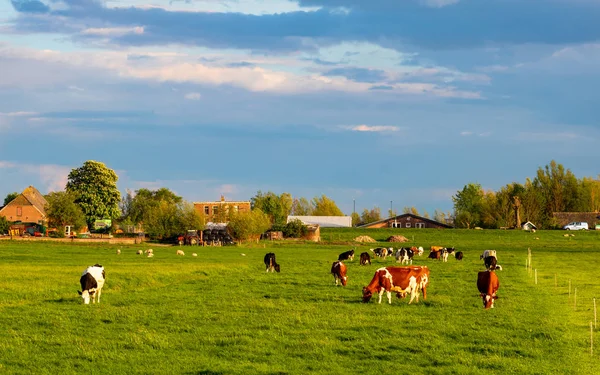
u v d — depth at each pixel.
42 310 34.34
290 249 107.06
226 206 175.50
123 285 46.53
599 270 66.94
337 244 127.62
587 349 26.59
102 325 30.53
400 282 37.78
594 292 45.69
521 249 109.50
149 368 22.98
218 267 63.16
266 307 35.94
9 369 22.72
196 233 125.75
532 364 24.08
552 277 57.59
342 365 23.70
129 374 22.33
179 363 23.66
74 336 27.81
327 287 46.19
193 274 56.34
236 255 87.25
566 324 31.84
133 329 29.53
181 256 82.50
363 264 71.06
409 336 28.56
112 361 23.92
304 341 27.11
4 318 31.97
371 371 22.89
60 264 63.00
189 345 26.42
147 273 52.53
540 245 123.75
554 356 25.31
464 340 28.02
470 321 32.12
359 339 27.80
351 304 37.25
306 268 64.75
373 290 37.78
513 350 26.25
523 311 35.72
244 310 34.94
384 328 30.03
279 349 25.92
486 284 36.69
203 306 36.25
